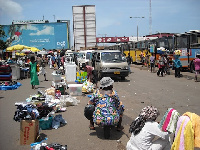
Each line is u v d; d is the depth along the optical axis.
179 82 14.25
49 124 5.96
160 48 23.31
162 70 17.86
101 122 4.98
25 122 4.93
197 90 11.18
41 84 14.13
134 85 13.30
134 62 33.94
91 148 4.74
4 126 6.19
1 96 10.44
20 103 6.08
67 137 5.36
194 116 3.05
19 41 42.66
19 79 17.20
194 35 19.30
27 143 4.94
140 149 3.49
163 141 3.47
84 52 24.81
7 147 4.80
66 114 7.25
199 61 14.19
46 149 4.29
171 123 3.23
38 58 27.09
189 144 2.99
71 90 10.15
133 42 33.72
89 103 5.59
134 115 7.07
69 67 14.85
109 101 5.05
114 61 15.41
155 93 10.61
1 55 35.22
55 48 42.88
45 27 42.56
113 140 5.15
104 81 5.12
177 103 8.50
